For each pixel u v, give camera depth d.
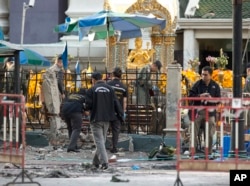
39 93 48.84
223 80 53.41
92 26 51.97
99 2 72.25
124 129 46.28
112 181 33.09
